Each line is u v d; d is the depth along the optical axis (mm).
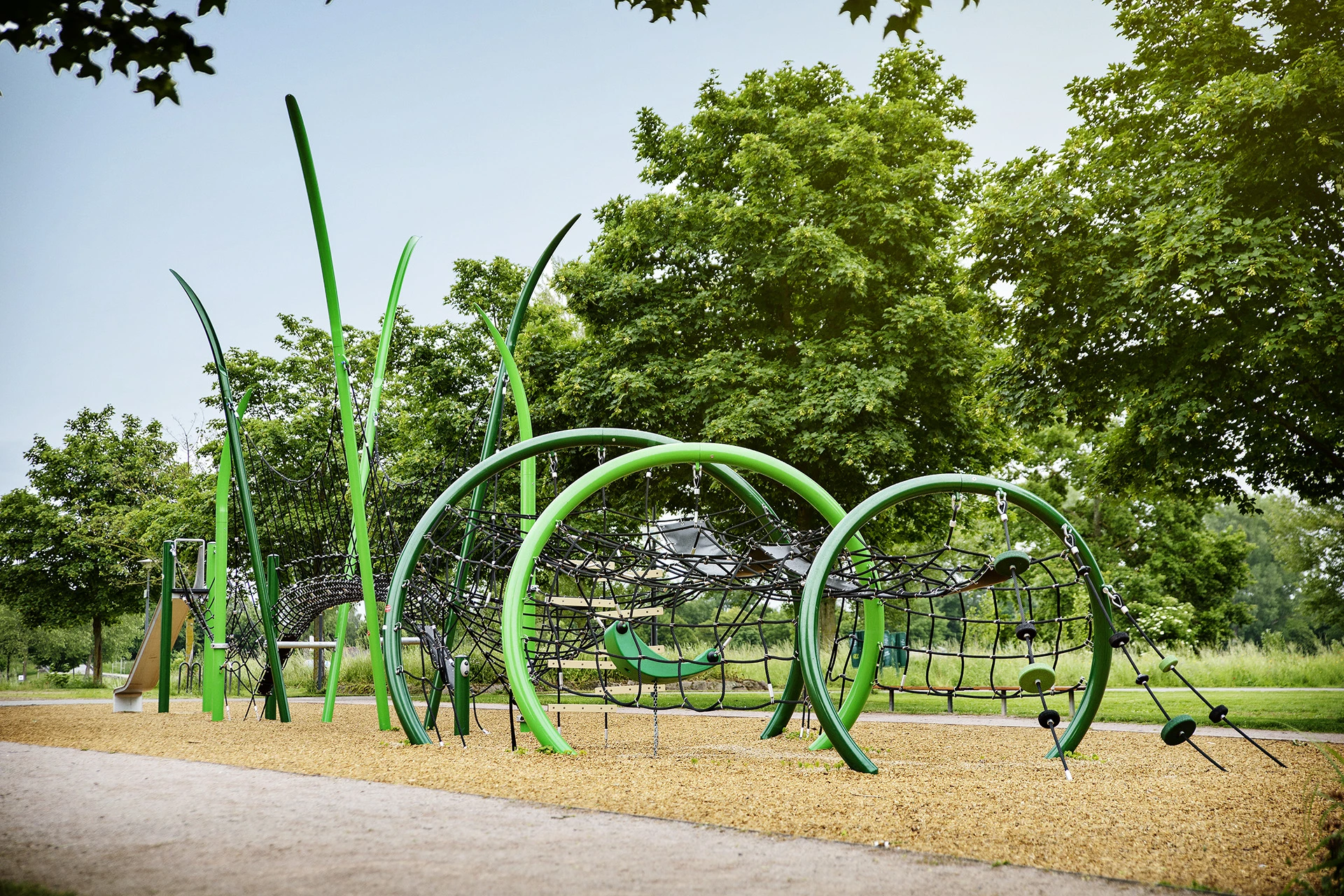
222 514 14453
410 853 3910
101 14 5820
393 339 28000
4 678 56812
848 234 19641
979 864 3951
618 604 10047
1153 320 14125
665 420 19281
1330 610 40406
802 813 5129
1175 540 36906
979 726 12219
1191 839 4613
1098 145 16469
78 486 37875
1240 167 13852
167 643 15492
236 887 3338
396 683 9344
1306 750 8820
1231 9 14977
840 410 17328
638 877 3545
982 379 17781
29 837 4227
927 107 22094
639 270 21312
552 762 7531
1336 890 3584
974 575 8516
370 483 12383
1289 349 12758
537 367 21844
